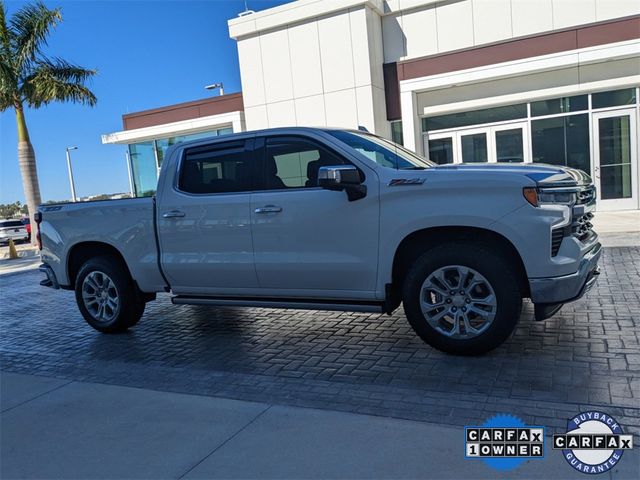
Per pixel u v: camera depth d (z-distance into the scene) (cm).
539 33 1341
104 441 366
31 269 1428
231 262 532
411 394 398
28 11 1780
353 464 312
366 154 493
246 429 366
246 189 532
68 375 510
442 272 451
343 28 1492
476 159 1513
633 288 646
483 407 367
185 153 570
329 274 489
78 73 1880
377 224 464
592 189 486
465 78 1415
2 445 372
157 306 782
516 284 432
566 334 498
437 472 298
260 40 1611
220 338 592
